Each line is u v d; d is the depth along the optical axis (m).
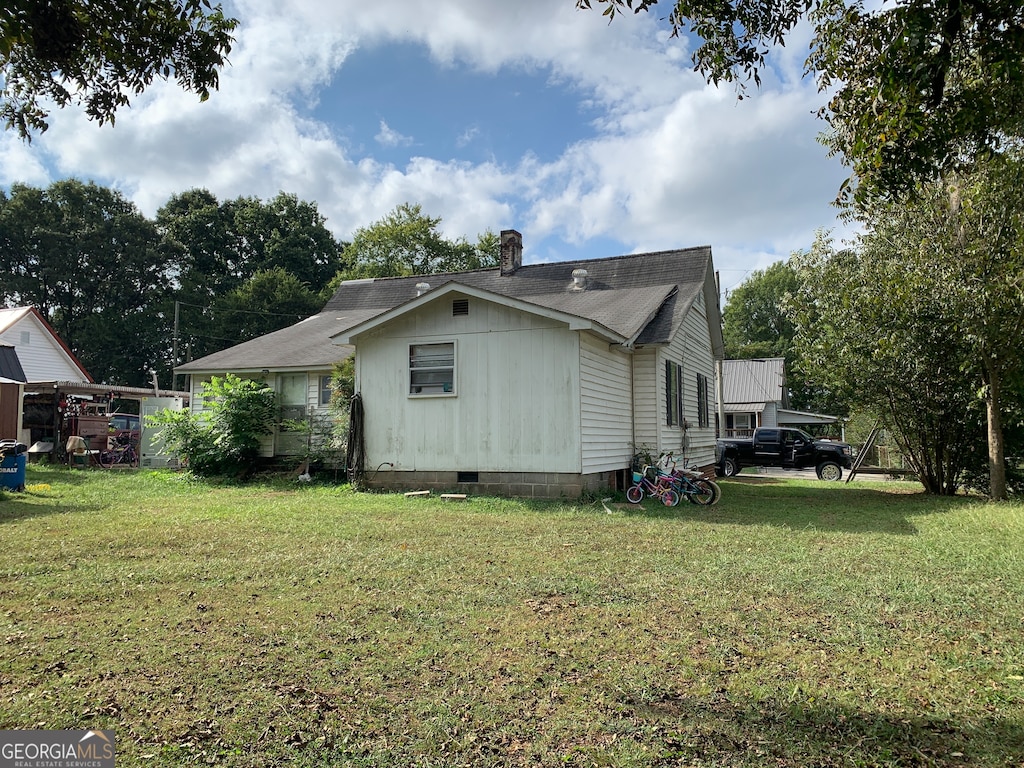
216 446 16.89
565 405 12.88
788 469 26.05
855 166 6.32
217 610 5.26
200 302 48.19
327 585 6.07
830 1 6.12
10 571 6.49
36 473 17.72
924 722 3.46
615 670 4.10
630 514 11.27
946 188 13.12
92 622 4.93
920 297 14.24
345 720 3.43
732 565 7.06
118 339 46.09
